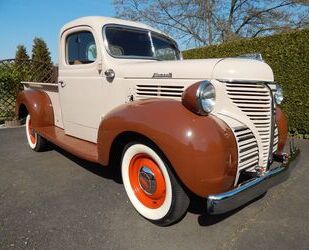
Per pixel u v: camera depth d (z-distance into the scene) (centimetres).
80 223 312
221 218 321
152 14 1680
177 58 484
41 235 292
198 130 263
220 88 302
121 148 347
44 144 550
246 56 383
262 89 314
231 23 1661
